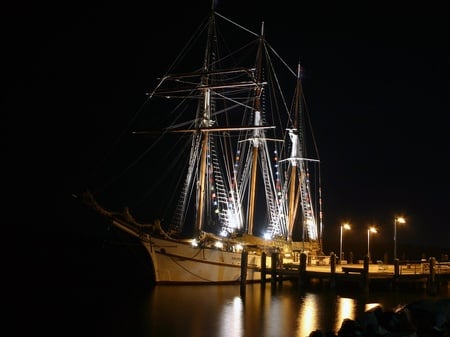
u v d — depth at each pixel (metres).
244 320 34.03
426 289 51.91
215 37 57.84
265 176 66.62
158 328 30.66
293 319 34.78
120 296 43.00
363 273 47.12
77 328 30.16
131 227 47.66
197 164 54.94
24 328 30.02
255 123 62.31
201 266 51.84
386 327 23.62
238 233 58.03
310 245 71.56
